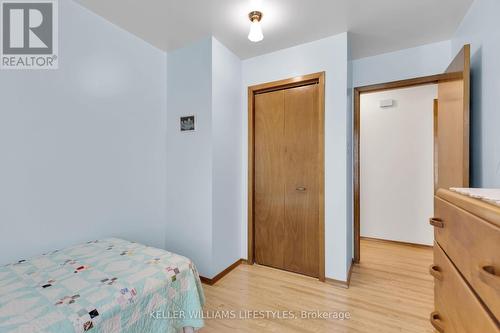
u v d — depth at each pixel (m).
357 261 2.72
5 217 1.45
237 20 2.00
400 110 3.37
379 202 3.48
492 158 1.45
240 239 2.72
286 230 2.51
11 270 1.29
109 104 2.02
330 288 2.15
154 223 2.43
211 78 2.25
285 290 2.12
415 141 3.28
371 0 1.73
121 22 2.03
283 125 2.52
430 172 3.20
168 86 2.54
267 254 2.62
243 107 2.71
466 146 1.63
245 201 2.71
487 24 1.53
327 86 2.25
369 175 3.55
